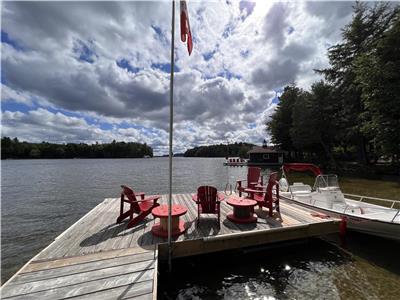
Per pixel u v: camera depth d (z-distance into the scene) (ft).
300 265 13.25
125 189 15.25
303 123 79.20
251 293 10.68
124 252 10.93
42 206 33.01
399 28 38.27
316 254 14.56
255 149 140.67
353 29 63.77
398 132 38.58
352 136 64.39
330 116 73.10
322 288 10.93
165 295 10.62
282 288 11.02
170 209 11.59
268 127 131.95
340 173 65.16
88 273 8.98
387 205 28.53
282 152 127.65
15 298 7.36
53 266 9.52
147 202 16.80
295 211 18.25
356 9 63.46
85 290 7.85
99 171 96.94
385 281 11.45
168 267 11.87
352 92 61.52
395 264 13.24
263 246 15.06
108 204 20.79
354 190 37.04
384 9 58.85
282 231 14.34
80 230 14.01
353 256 14.29
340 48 67.15
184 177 73.82
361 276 12.00
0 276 14.43
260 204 17.65
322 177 21.30
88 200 36.86
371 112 43.93
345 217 16.07
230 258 14.05
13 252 17.94
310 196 21.35
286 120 113.60
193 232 13.51
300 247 15.51
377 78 39.78
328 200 19.98
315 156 103.45
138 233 13.51
